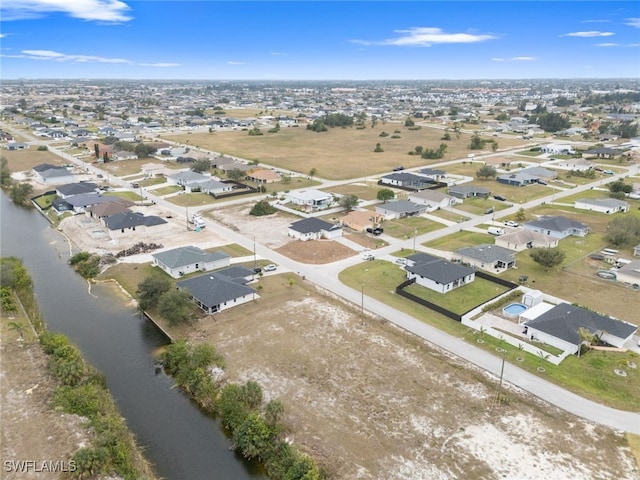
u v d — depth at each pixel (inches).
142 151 7199.8
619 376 2074.3
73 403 1862.7
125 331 2524.6
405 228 4101.9
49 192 5260.8
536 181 5851.4
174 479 1600.6
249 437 1686.8
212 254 3265.3
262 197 5098.4
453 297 2832.2
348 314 2618.1
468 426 1788.9
